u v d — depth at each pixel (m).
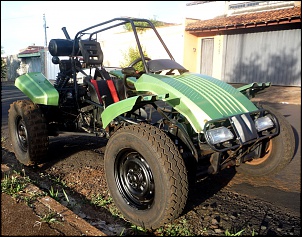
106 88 4.42
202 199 3.48
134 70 3.81
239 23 15.84
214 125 3.10
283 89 14.59
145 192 2.90
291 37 15.33
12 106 4.68
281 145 3.68
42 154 4.47
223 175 4.18
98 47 4.64
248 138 3.12
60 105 4.89
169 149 2.67
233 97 3.54
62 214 2.96
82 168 4.44
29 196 3.33
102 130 4.31
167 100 3.37
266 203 3.41
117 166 3.14
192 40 18.59
